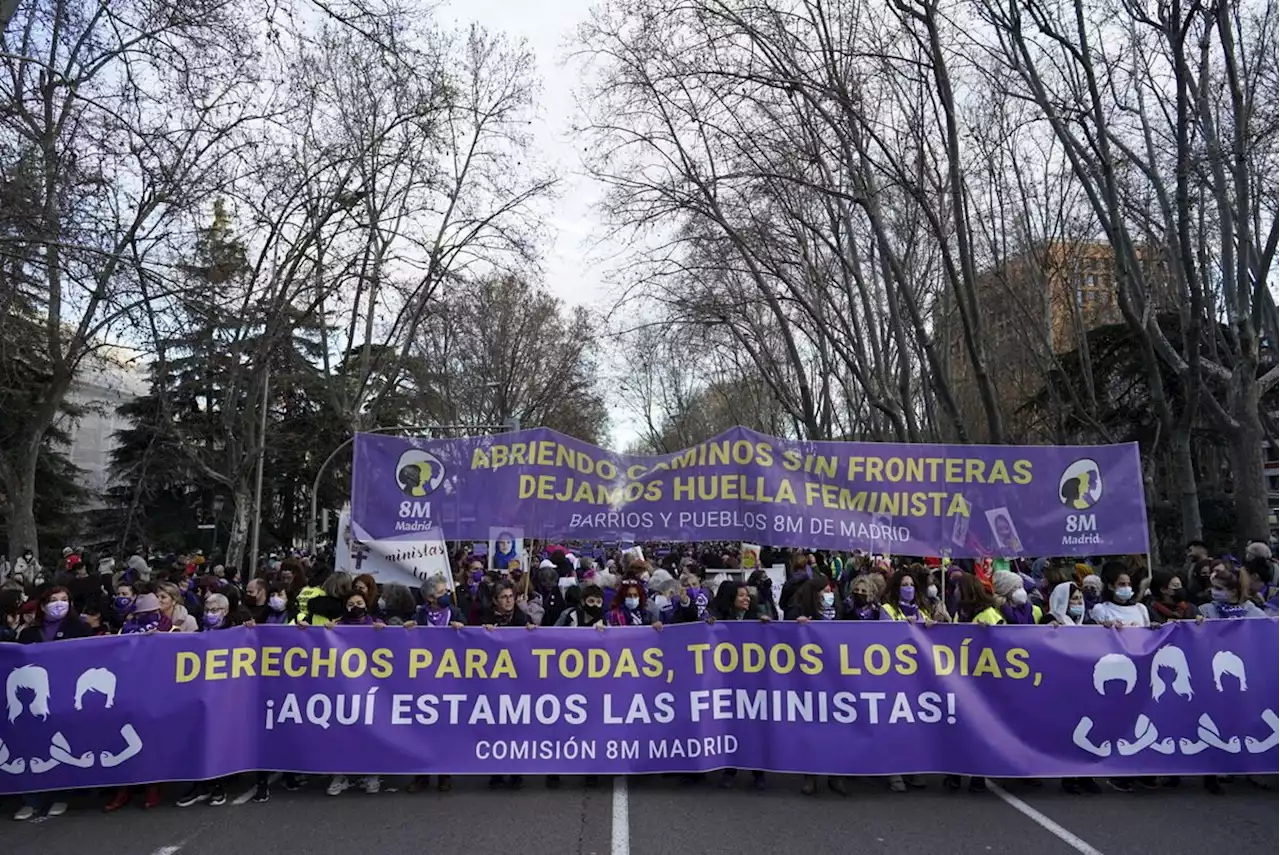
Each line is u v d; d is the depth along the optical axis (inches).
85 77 519.2
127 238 574.6
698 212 866.1
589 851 223.5
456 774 269.3
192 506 1560.0
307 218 848.3
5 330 671.1
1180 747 273.4
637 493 334.0
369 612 300.4
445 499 337.7
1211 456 1386.6
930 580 370.0
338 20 496.1
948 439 1242.0
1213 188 629.9
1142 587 350.0
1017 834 237.0
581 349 1950.1
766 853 222.2
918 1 576.4
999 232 1019.3
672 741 272.8
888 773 269.1
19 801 265.9
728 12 639.8
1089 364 989.2
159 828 243.4
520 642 275.7
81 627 282.0
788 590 419.2
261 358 847.1
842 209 881.5
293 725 269.6
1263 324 714.2
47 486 1316.4
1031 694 274.5
